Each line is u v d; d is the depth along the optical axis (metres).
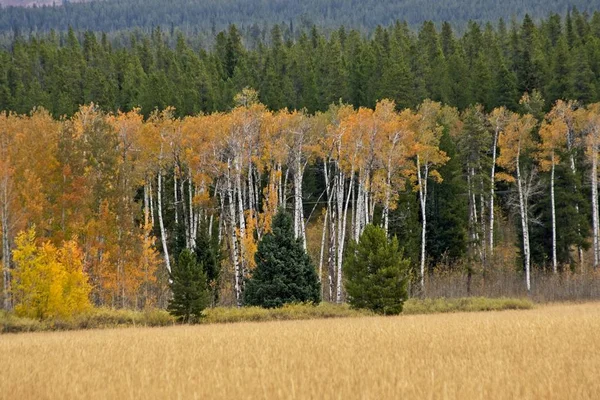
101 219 88.88
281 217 86.50
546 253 114.62
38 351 45.06
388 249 82.00
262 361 36.81
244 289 87.25
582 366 32.66
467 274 107.38
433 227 116.06
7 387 30.48
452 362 35.09
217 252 95.56
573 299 101.62
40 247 77.94
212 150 91.75
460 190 117.00
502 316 69.12
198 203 96.19
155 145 94.88
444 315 75.69
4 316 72.81
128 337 55.31
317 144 97.75
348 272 83.12
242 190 114.88
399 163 93.62
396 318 71.81
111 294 94.25
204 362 37.69
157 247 117.88
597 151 110.88
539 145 112.06
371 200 103.88
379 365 34.19
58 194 88.69
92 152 90.69
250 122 88.94
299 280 84.50
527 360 35.31
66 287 75.31
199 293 75.75
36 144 91.19
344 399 26.16
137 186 110.88
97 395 28.36
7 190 82.88
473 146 115.19
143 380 31.12
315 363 36.00
